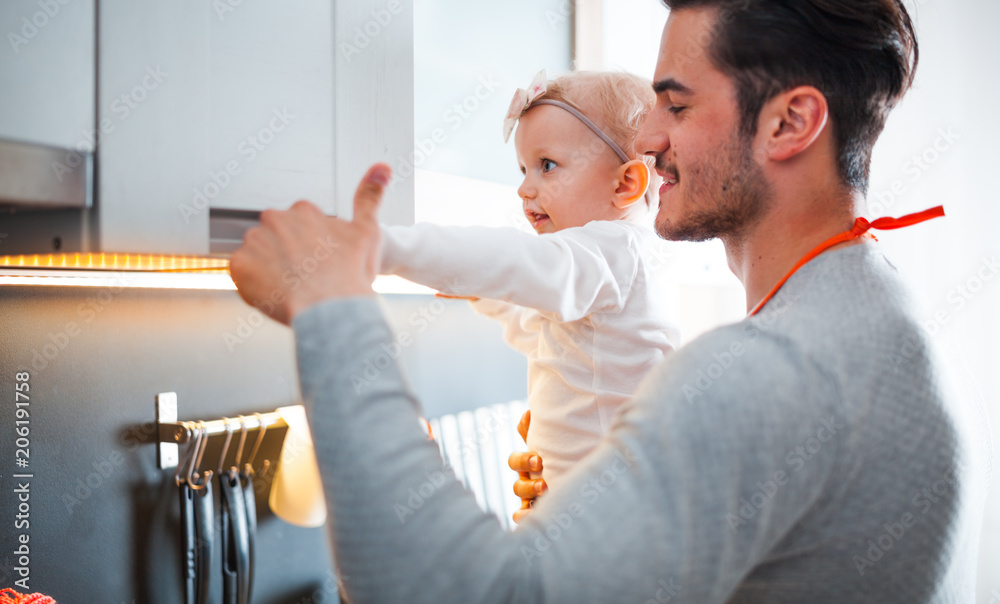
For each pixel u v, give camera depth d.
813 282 0.53
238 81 0.66
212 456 1.18
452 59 1.32
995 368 1.57
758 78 0.56
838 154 0.58
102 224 0.57
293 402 1.30
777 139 0.57
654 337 0.87
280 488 1.21
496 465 1.61
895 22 0.58
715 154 0.59
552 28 1.60
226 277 0.90
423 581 0.41
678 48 0.61
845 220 0.58
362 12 0.78
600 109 0.91
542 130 0.92
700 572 0.41
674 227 0.64
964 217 1.60
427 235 0.64
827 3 0.55
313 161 0.73
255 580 1.23
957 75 1.60
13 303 0.96
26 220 0.61
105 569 1.05
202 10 0.63
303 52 0.72
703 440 0.43
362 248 0.50
